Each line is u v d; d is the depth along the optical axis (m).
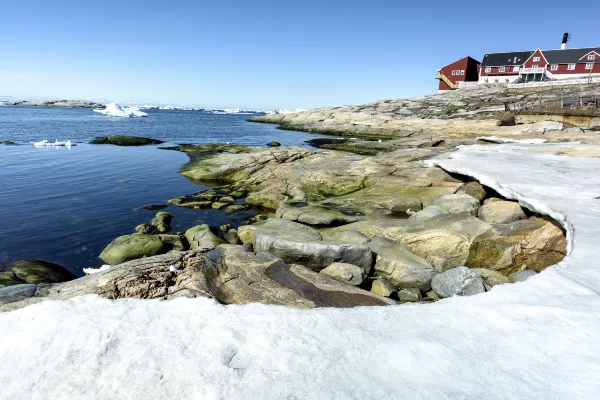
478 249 9.66
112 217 15.68
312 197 17.89
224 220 15.76
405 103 65.56
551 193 10.43
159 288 6.33
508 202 12.05
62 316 4.58
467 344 3.95
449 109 54.91
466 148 22.58
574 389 3.22
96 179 22.55
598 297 4.86
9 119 72.38
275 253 9.70
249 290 6.59
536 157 17.52
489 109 48.12
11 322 4.49
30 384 3.47
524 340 3.99
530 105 41.16
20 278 9.70
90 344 3.99
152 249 11.75
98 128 58.91
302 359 3.70
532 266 9.10
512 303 4.81
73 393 3.35
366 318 4.54
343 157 22.89
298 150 24.94
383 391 3.25
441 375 3.45
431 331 4.23
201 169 23.81
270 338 4.06
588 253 6.28
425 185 16.75
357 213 15.29
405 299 8.53
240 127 74.50
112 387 3.40
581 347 3.82
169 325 4.36
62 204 17.23
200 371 3.55
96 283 6.32
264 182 21.08
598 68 57.88
